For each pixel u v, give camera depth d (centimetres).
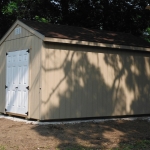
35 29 1045
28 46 1070
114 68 1159
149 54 1256
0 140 833
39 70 1011
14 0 2109
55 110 1023
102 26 2022
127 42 1195
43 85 1000
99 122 1095
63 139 862
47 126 985
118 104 1167
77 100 1071
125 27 1967
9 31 1177
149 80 1253
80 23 2011
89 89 1098
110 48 1148
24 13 2120
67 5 2003
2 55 1222
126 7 1925
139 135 946
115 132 972
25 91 1073
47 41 1002
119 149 791
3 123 1043
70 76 1057
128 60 1196
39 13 2097
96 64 1116
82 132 947
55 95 1024
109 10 1928
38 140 841
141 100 1229
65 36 1050
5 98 1185
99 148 798
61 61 1038
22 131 923
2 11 2042
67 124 1030
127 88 1191
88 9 1969
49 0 2023
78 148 788
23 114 1076
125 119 1172
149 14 1934
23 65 1089
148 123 1130
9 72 1169
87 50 1097
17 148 771
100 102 1123
